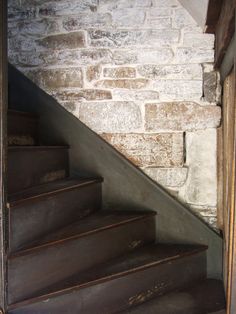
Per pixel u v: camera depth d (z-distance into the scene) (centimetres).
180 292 182
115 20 222
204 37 212
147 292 174
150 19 218
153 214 210
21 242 150
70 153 231
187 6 203
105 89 225
